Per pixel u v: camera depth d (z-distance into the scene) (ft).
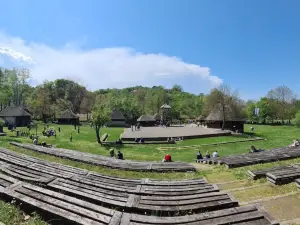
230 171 52.42
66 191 30.14
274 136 180.34
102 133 188.96
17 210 24.18
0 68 280.92
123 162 62.49
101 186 33.94
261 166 54.03
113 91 472.44
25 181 33.91
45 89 340.59
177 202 27.76
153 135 155.63
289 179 37.63
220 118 209.26
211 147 129.90
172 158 100.73
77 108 371.56
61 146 119.14
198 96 403.95
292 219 25.68
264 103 312.91
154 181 39.93
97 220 21.99
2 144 78.02
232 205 27.58
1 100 254.88
